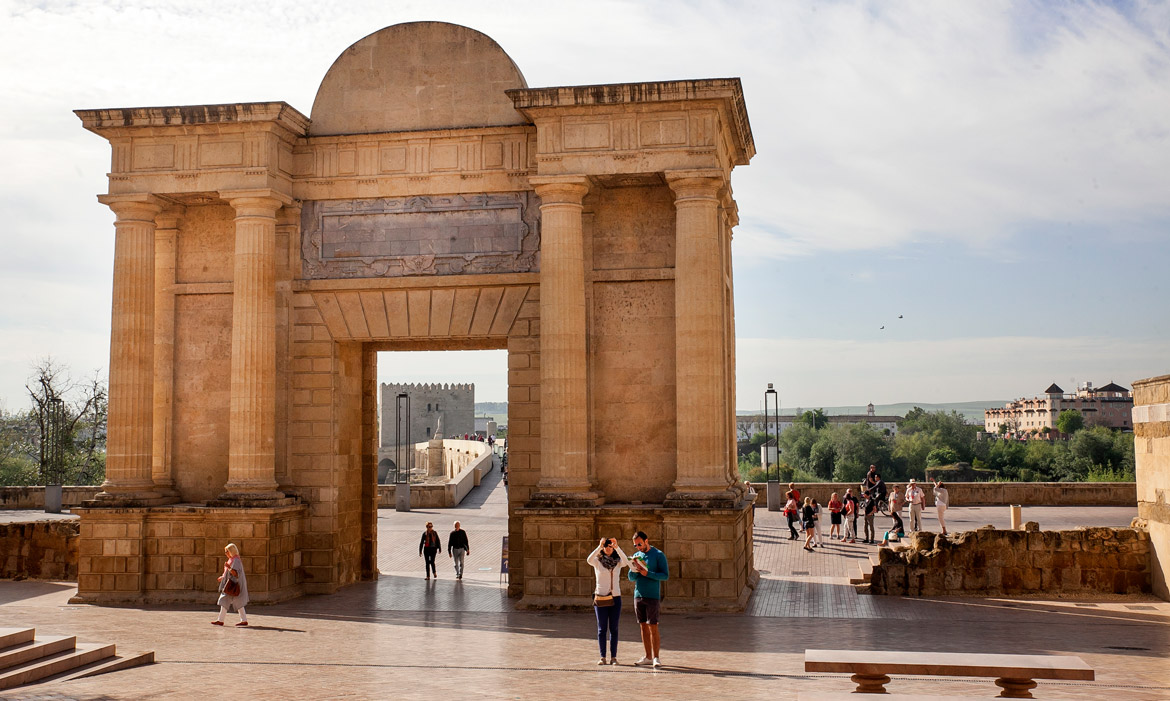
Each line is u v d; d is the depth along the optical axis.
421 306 33.69
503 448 140.38
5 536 38.41
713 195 30.88
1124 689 17.08
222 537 31.84
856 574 35.41
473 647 23.12
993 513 53.91
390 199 34.06
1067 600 30.78
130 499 32.59
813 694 14.04
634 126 31.00
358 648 23.00
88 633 25.45
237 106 32.69
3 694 17.44
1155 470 31.08
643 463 31.72
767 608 29.59
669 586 29.52
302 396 34.12
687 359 30.41
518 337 33.12
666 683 18.30
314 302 34.25
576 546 30.27
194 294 34.78
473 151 33.59
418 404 170.12
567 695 17.17
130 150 33.72
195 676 19.39
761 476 135.00
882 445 144.12
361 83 34.75
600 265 32.38
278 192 33.28
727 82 30.19
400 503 65.75
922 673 15.06
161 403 34.56
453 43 34.47
